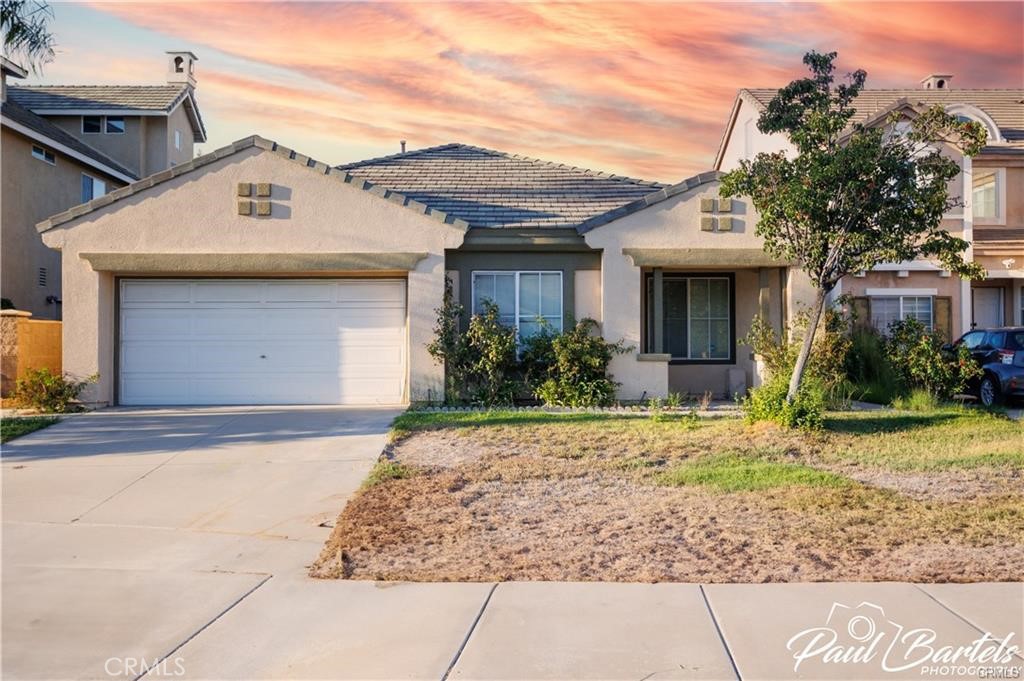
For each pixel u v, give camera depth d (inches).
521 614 236.8
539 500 356.8
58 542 311.6
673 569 272.5
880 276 807.7
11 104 959.0
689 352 736.3
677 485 378.0
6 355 634.2
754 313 733.3
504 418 553.0
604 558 284.4
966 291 815.1
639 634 222.7
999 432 490.3
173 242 629.6
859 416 546.9
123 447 479.8
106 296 643.5
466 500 357.4
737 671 202.5
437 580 265.7
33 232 904.9
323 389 657.0
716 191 654.5
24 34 502.0
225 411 612.7
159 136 1182.9
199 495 378.6
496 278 669.3
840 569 270.7
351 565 280.5
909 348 650.2
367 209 633.6
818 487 368.2
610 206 697.6
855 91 512.4
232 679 201.6
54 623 235.6
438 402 630.5
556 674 201.0
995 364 673.6
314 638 223.6
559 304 669.9
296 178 633.0
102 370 637.9
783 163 501.0
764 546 293.7
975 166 908.6
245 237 631.2
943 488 370.0
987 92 1047.6
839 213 481.1
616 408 616.7
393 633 225.6
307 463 434.9
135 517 345.4
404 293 658.8
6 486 394.9
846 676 200.5
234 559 291.6
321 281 659.4
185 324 657.0
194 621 236.2
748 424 506.6
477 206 694.5
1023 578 262.4
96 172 1045.2
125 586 264.4
